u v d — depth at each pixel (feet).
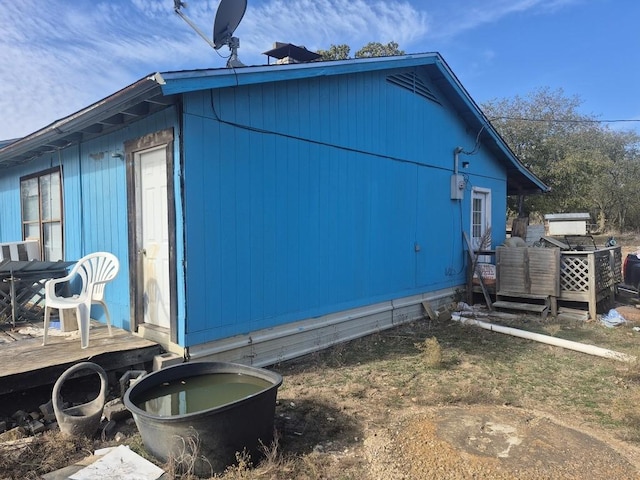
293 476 9.22
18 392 13.08
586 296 24.18
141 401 10.72
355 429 11.43
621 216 94.63
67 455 9.87
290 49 24.48
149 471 9.07
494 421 11.68
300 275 18.02
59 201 22.03
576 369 16.44
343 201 20.17
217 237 14.80
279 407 12.76
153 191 15.75
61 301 14.60
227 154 15.06
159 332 15.08
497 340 20.72
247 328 15.88
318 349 18.86
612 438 10.82
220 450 9.10
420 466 9.48
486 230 30.63
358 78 20.88
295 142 17.66
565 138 77.51
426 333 22.11
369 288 21.84
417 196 25.32
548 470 9.14
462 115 29.14
